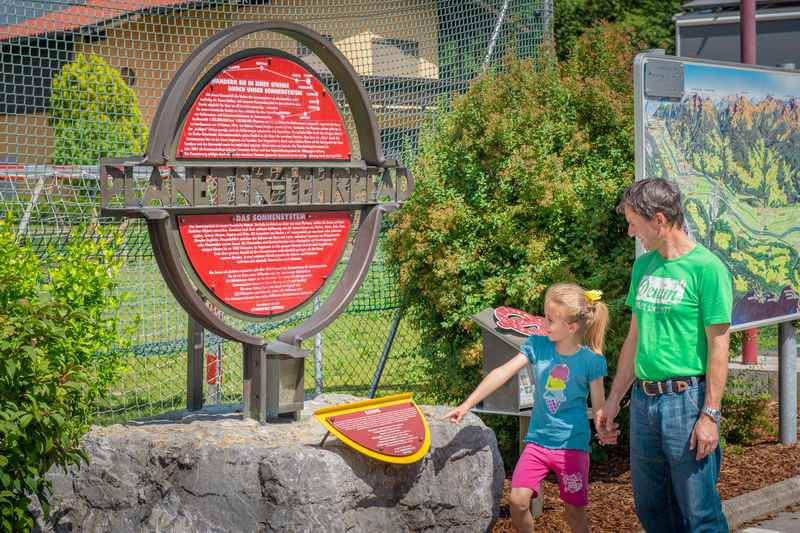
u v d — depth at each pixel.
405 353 7.78
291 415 5.47
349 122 10.60
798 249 7.42
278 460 4.54
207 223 5.19
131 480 4.97
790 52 13.55
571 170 6.98
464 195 6.96
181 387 8.34
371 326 10.34
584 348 4.77
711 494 4.23
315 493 4.50
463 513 5.05
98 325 5.11
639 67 5.98
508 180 6.77
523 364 4.87
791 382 7.57
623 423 7.00
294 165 5.47
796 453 7.31
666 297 4.23
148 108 9.24
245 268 5.36
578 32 22.59
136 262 7.58
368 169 5.87
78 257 5.23
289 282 5.54
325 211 5.68
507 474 6.72
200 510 4.75
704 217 6.51
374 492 4.76
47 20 8.54
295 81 5.48
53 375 4.48
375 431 4.73
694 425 4.19
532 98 7.15
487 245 6.84
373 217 5.88
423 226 6.96
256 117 5.32
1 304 4.55
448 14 10.20
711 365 4.13
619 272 6.61
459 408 4.77
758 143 7.00
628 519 5.72
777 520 5.98
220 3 10.09
